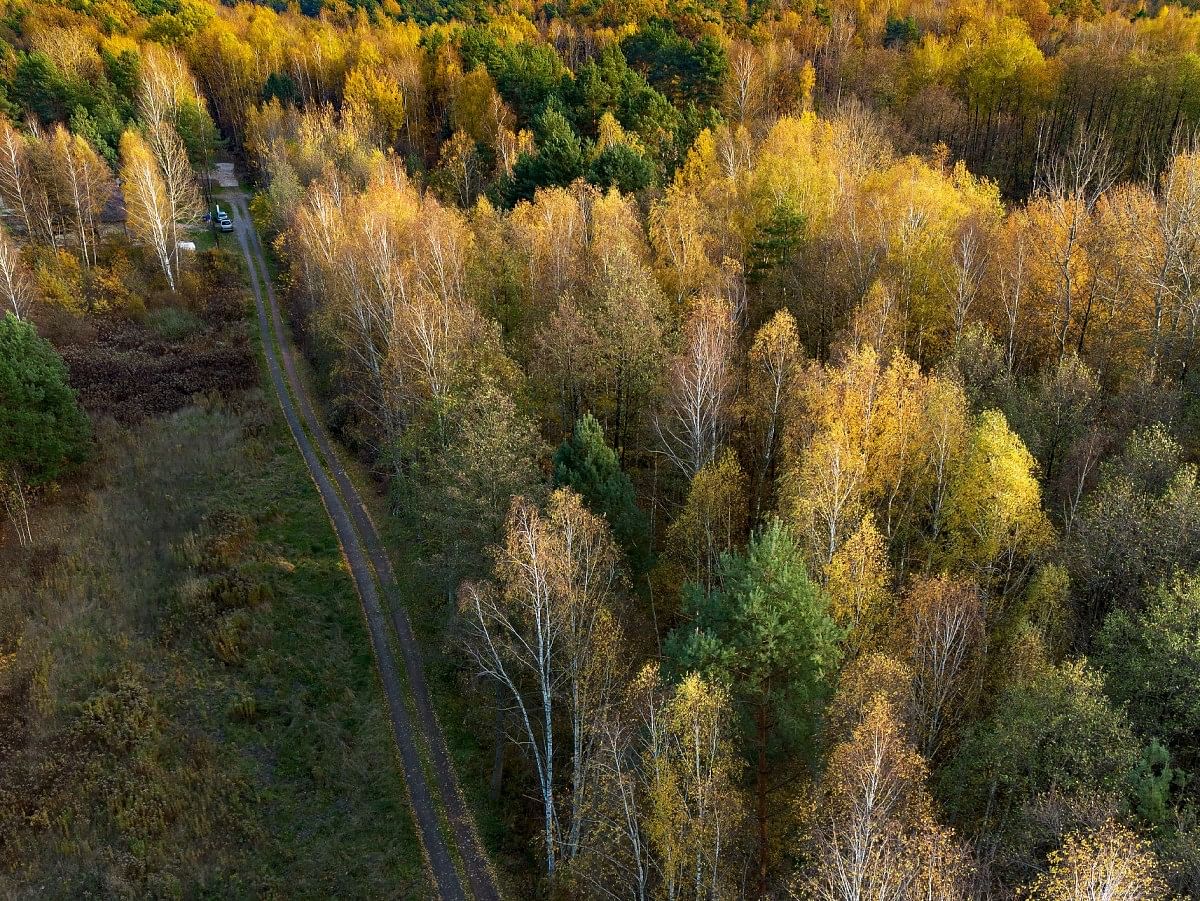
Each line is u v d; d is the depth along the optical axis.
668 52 99.81
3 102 107.12
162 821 32.00
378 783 35.69
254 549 47.91
